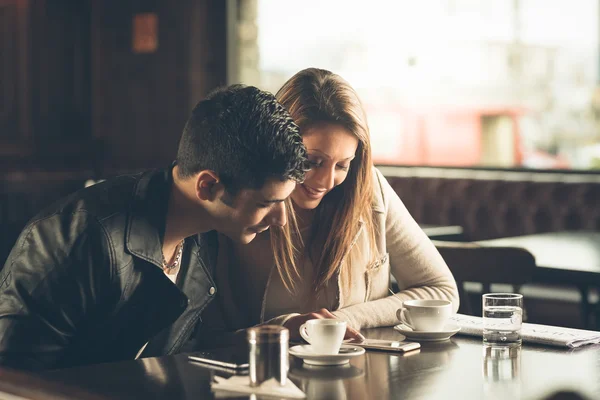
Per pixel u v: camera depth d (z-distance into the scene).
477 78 5.41
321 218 2.05
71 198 1.62
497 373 1.47
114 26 6.69
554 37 5.14
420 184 5.29
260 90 1.56
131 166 6.66
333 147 1.88
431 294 2.09
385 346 1.66
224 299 2.06
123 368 1.45
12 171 6.48
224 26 6.23
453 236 3.96
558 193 4.84
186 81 6.36
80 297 1.55
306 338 1.65
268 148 1.50
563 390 1.36
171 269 1.72
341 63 5.88
